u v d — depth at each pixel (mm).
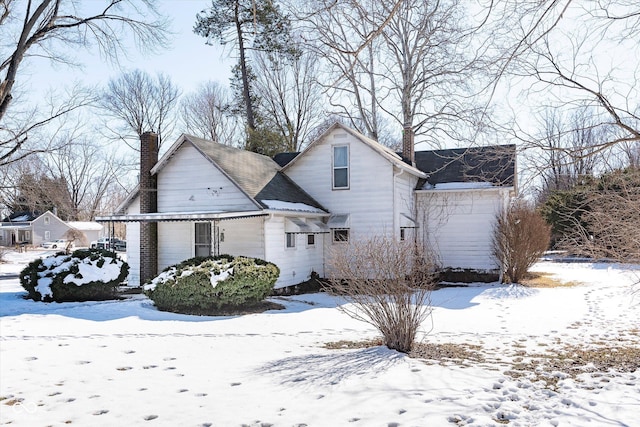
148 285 14086
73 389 6566
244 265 14203
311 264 20125
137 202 20344
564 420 5195
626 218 7289
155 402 6016
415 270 11117
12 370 7484
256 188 18281
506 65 5680
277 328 11336
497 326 11406
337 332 10844
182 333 10617
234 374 7180
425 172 23125
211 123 48500
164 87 51219
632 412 5406
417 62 23438
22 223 68625
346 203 20516
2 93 16250
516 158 6656
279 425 5211
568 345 9219
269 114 37656
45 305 14891
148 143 19516
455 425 5078
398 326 8617
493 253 20688
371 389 6277
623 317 12398
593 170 7562
